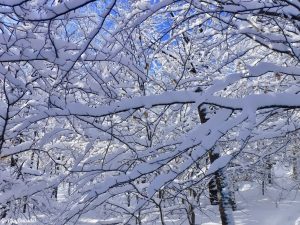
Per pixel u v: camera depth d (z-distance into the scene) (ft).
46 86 18.34
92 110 14.80
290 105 14.33
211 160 27.02
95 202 17.28
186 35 26.99
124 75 23.25
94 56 16.94
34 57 15.53
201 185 29.27
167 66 30.35
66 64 14.71
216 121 14.82
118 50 16.63
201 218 39.34
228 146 28.40
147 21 24.70
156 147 17.13
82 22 20.31
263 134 17.29
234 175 34.73
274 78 24.06
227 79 15.11
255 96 14.25
